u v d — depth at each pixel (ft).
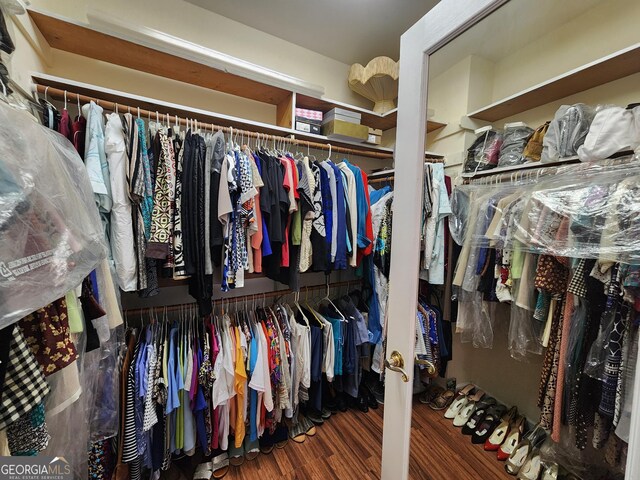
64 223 1.86
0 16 2.47
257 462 4.89
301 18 5.87
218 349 4.42
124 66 4.96
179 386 4.04
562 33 3.20
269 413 5.05
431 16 2.56
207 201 4.04
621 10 2.92
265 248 4.53
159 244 3.66
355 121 6.39
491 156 4.04
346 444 5.34
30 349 1.63
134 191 3.44
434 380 3.99
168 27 5.28
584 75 3.20
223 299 5.54
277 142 6.20
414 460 3.61
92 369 2.86
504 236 3.64
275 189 4.56
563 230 2.91
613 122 2.73
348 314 6.27
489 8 2.15
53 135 2.19
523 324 3.43
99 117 3.44
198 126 4.67
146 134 3.89
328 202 5.22
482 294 3.93
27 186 1.56
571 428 2.87
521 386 3.49
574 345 2.82
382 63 6.46
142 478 4.16
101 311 2.58
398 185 3.00
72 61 4.63
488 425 3.72
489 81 3.84
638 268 2.21
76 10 4.58
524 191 3.54
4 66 2.55
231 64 5.01
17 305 1.39
